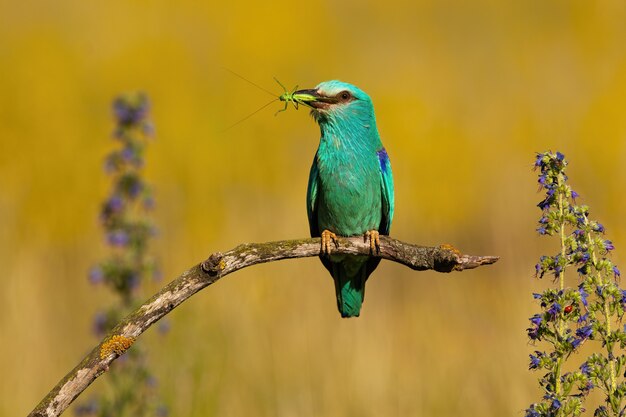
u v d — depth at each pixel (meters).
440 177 19.75
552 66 25.34
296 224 15.27
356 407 10.73
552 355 5.42
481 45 27.55
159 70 25.03
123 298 8.78
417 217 18.84
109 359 5.38
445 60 26.98
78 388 5.33
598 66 24.77
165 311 5.59
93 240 14.38
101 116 22.36
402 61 27.06
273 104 23.17
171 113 22.12
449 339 12.75
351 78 26.52
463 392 10.82
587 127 21.59
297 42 27.38
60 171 18.77
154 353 9.54
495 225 16.05
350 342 11.72
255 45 26.88
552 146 21.25
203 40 26.89
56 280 13.30
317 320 12.16
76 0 27.81
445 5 29.70
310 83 26.45
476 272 15.32
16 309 11.55
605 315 5.36
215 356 10.16
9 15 26.75
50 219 16.73
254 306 11.95
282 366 11.06
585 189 17.97
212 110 22.58
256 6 28.06
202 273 5.61
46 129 20.88
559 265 5.44
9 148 19.81
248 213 15.80
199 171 18.81
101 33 26.64
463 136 21.81
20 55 24.44
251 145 20.31
